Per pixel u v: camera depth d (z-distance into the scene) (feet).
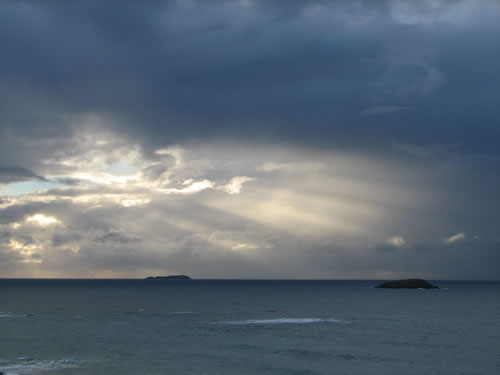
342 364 141.69
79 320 258.98
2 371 129.29
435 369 136.77
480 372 134.00
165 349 163.63
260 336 196.44
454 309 346.95
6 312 312.09
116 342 178.70
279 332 209.15
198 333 204.85
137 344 174.09
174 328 222.48
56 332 206.59
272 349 164.55
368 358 150.51
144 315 292.40
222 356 151.53
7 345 171.01
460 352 161.17
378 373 131.54
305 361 145.07
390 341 183.42
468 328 226.17
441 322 253.44
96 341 180.86
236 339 187.62
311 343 177.99
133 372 128.88
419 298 510.58
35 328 221.25
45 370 130.62
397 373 131.64
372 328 224.74
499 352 161.48
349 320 262.67
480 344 177.06
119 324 239.09
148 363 140.56
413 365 141.38
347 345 173.68
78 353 155.53
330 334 203.00
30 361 142.51
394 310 335.88
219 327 227.20
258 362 143.02
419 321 257.75
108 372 128.57
